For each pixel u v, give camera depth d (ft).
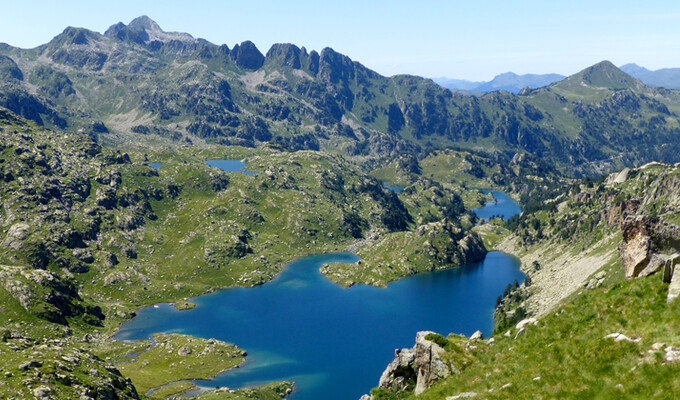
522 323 171.83
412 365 213.66
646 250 163.63
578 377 110.63
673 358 97.14
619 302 134.92
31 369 442.50
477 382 144.15
